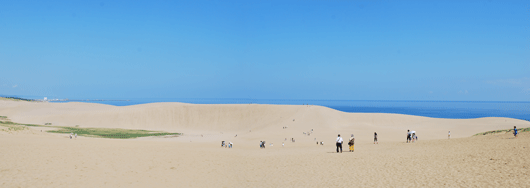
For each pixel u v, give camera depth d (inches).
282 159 903.7
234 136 3299.7
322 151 1136.2
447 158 718.5
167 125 5036.9
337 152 1030.4
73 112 5310.0
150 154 930.7
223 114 5354.3
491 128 3282.5
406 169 624.4
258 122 4857.3
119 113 5275.6
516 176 499.2
